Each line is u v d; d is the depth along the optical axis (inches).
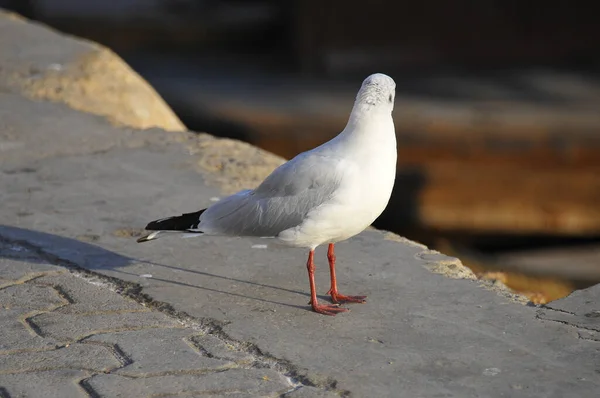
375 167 346.6
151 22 2055.9
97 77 696.4
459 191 1132.5
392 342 328.2
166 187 501.4
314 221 347.9
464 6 1659.7
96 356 315.3
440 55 1676.9
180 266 399.9
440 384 298.4
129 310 354.9
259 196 361.1
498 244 1120.2
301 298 368.8
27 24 831.1
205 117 1342.3
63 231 436.5
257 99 1445.6
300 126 1272.1
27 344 323.6
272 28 2026.3
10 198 479.2
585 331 336.2
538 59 1664.6
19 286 375.2
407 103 1371.8
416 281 384.2
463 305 360.5
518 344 326.3
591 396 290.7
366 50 1676.9
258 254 414.0
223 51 1948.8
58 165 534.9
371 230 444.1
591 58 1656.0
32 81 681.0
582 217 1114.7
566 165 1138.7
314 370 307.3
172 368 307.1
